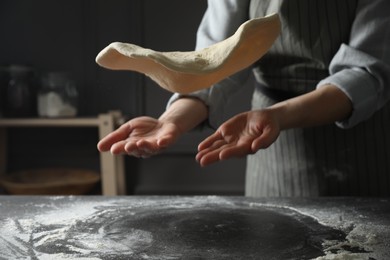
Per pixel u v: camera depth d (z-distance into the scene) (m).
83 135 2.17
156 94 2.10
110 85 2.12
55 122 1.90
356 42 0.85
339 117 0.80
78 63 2.12
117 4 2.07
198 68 0.68
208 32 0.98
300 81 0.95
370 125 0.92
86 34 2.10
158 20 2.06
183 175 2.15
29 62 2.13
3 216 0.73
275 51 0.96
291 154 0.97
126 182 2.16
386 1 0.83
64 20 2.10
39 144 2.17
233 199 0.84
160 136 0.72
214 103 0.89
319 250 0.60
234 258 0.57
